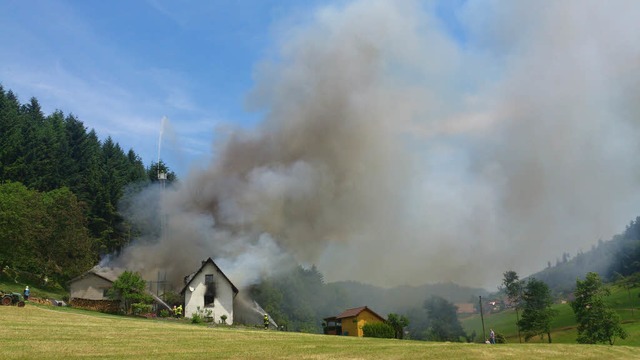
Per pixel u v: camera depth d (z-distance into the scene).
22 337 24.92
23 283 63.94
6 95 106.06
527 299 85.94
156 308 57.34
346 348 27.42
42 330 27.88
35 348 21.97
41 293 60.75
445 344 32.09
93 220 81.38
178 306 57.09
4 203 62.47
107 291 55.88
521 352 29.22
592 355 30.38
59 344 23.50
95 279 56.62
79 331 28.72
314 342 29.66
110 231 81.44
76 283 56.53
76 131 102.31
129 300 53.06
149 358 21.47
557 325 98.56
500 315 114.38
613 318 60.75
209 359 22.03
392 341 33.22
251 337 30.78
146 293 57.06
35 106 109.31
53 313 37.25
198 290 57.09
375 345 29.56
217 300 56.84
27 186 81.69
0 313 33.81
